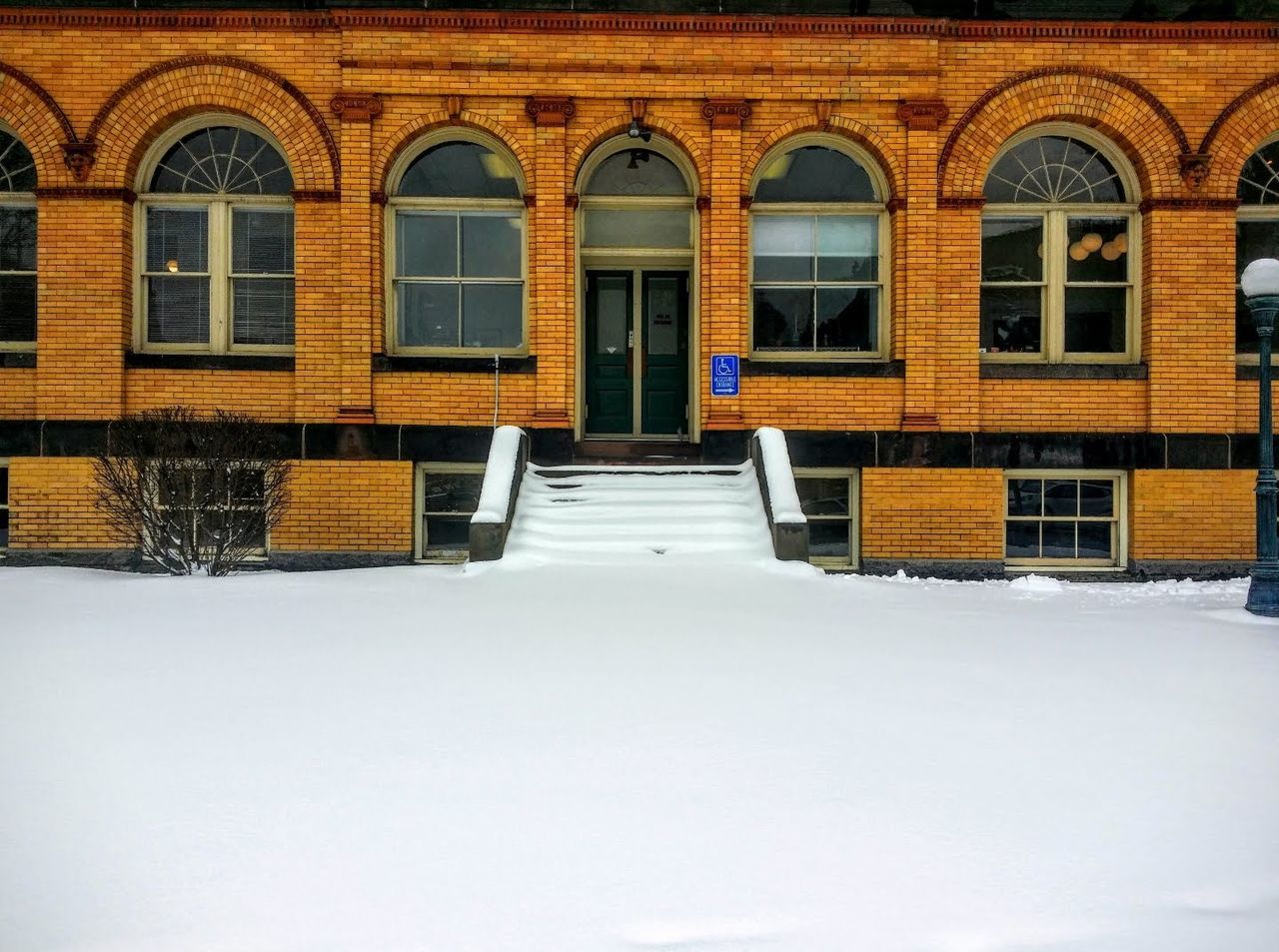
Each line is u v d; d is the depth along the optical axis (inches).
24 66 468.4
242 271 489.7
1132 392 482.6
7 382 471.8
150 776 163.8
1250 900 128.0
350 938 117.0
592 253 505.0
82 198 470.9
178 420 417.1
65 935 117.0
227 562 407.2
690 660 241.0
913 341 476.7
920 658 246.5
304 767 168.2
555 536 406.9
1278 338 487.8
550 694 210.8
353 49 470.9
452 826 146.1
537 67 475.8
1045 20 474.0
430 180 494.0
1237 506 475.5
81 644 252.2
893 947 116.6
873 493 475.8
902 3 476.7
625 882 130.3
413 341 495.2
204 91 472.1
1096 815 151.9
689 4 476.7
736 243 480.4
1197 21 474.9
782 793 158.7
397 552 473.1
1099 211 490.9
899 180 479.5
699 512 421.1
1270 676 233.5
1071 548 487.8
